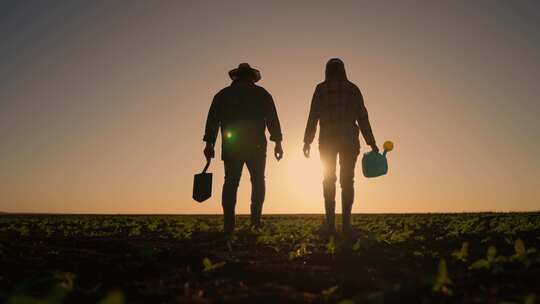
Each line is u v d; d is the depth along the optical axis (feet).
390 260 15.66
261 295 11.02
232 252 18.45
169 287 12.05
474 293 10.66
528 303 9.15
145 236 26.84
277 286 12.03
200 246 20.80
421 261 15.34
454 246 19.26
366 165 22.68
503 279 11.90
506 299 9.97
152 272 14.23
